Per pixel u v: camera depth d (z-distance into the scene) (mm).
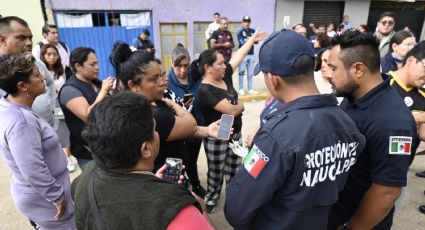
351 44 1260
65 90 2053
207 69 2414
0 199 3059
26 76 1592
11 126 1505
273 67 1104
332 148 1057
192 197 882
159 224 791
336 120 1087
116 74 1810
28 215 1756
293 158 1007
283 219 1103
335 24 11422
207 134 1965
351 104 1375
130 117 866
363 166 1353
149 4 9070
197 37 10031
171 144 1675
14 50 2260
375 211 1290
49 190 1616
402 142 1203
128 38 9195
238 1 10062
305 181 1033
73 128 2072
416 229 2584
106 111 877
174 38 9766
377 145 1247
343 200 1465
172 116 1605
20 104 1624
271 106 2201
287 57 1068
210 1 9742
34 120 1599
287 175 1032
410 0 11125
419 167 3609
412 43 2932
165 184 883
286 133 1027
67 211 1792
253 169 1076
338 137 1075
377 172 1263
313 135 1016
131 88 1613
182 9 9484
